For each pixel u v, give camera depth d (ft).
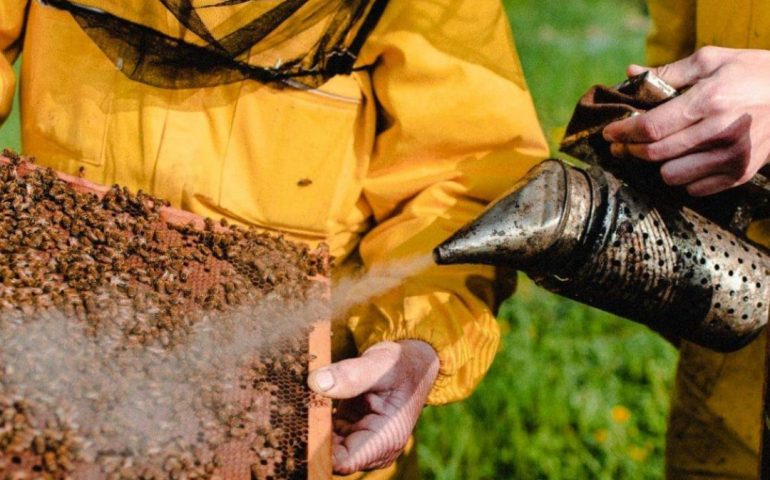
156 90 3.86
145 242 3.70
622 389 5.83
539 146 4.13
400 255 4.00
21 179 3.69
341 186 4.05
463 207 4.07
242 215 3.98
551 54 11.17
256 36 3.76
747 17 4.20
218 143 3.92
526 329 6.09
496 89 4.00
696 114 3.61
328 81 3.91
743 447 4.52
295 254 3.88
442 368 3.86
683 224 3.71
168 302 3.58
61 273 3.54
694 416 4.62
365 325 4.04
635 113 3.67
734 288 3.71
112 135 3.88
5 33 3.99
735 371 4.45
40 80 3.91
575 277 3.69
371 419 3.74
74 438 3.19
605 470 5.39
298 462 3.43
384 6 3.87
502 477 5.36
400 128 4.00
